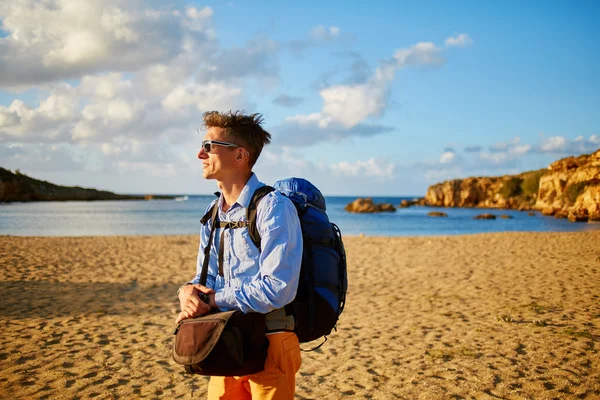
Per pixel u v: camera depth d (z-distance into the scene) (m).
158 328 6.01
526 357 4.57
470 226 42.84
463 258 13.07
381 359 4.73
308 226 1.91
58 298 7.81
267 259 1.70
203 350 1.61
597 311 6.41
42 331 5.75
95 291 8.53
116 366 4.50
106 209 76.00
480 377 4.07
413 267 11.67
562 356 4.55
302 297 1.86
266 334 1.79
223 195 1.96
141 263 12.41
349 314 6.92
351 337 5.64
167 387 3.96
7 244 16.38
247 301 1.66
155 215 56.84
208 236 2.03
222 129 1.88
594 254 12.83
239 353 1.65
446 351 4.90
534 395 3.64
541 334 5.35
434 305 7.33
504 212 78.75
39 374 4.23
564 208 60.03
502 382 3.93
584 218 49.06
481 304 7.22
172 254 14.53
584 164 67.69
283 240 1.70
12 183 108.56
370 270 11.37
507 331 5.56
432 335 5.58
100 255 13.94
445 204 110.69
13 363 4.54
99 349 5.05
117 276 10.27
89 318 6.49
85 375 4.23
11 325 6.02
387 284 9.46
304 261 1.88
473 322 6.11
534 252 13.73
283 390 1.81
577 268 10.45
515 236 19.34
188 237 21.11
